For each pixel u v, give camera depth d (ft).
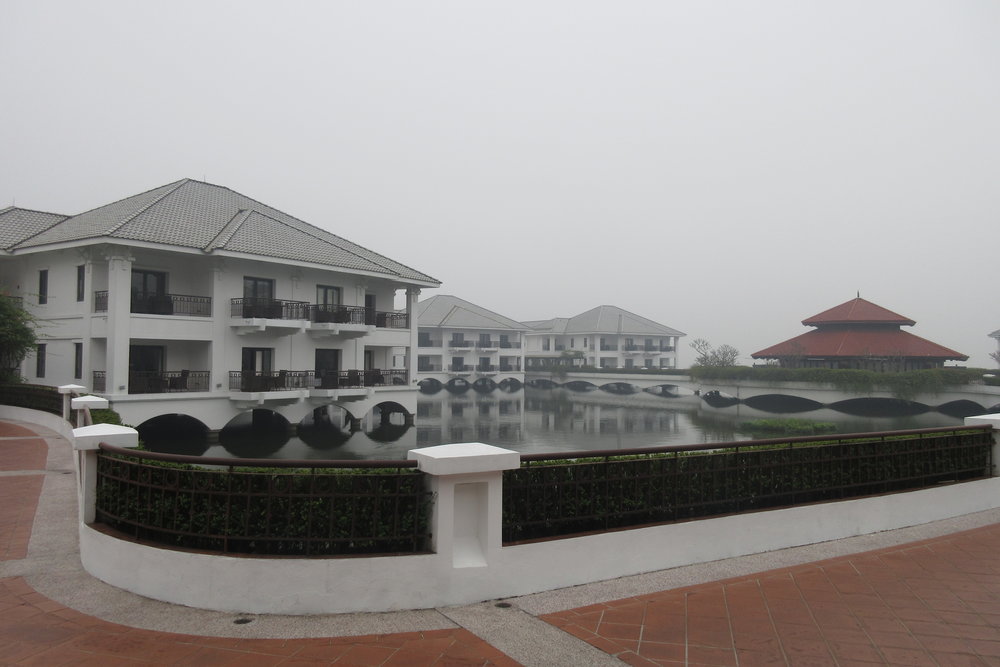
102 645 14.87
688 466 22.75
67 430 52.65
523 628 16.24
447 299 243.81
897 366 157.89
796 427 125.80
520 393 219.41
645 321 271.90
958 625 16.70
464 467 17.38
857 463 26.94
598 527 20.99
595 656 14.73
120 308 70.08
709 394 187.42
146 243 69.97
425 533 18.04
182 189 93.71
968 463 31.17
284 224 94.17
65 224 86.63
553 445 104.88
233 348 80.48
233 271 80.48
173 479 18.30
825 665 14.46
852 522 25.68
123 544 18.52
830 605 18.02
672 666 14.29
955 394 141.69
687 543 21.65
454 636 15.66
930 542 24.77
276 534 17.47
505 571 18.34
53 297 80.18
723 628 16.39
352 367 96.37
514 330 232.53
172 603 17.39
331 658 14.34
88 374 73.51
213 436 78.59
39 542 23.44
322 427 99.96
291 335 87.61
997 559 22.45
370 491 17.88
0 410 71.56
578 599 18.33
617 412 160.15
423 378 213.66
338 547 17.74
